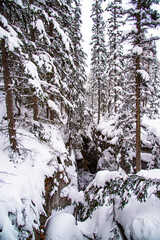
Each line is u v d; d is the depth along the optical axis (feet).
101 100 82.17
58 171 27.71
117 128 32.96
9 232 10.59
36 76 18.83
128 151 35.86
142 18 24.16
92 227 20.86
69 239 16.44
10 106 18.76
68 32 38.83
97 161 59.31
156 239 11.34
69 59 30.58
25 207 13.88
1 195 12.57
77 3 42.83
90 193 18.94
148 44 25.55
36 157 22.50
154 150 32.50
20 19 19.72
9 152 19.11
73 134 45.93
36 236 14.75
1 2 16.37
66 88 35.83
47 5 28.63
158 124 41.09
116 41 49.32
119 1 48.73
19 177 16.30
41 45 28.81
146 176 16.79
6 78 18.51
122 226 15.75
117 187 15.02
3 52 17.61
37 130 27.32
